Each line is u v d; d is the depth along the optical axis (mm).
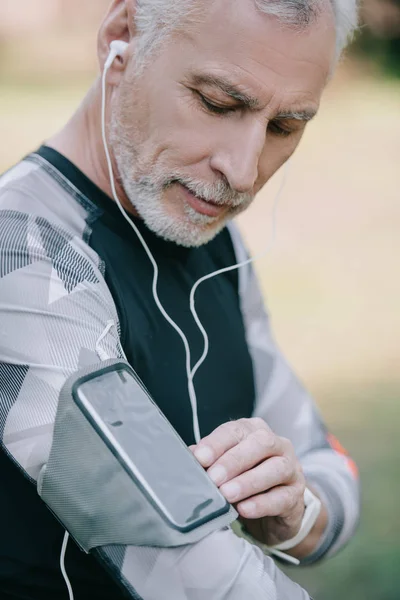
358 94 10258
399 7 11055
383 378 4219
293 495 1061
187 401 1225
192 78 1089
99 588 1108
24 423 960
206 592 920
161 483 905
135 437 917
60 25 12242
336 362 4395
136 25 1153
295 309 5051
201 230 1185
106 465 904
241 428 1041
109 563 917
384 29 11117
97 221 1192
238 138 1104
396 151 8492
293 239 6219
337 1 1116
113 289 1152
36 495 1076
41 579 1089
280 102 1098
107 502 908
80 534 935
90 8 12258
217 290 1370
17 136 8367
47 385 964
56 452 928
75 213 1178
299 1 1063
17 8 12188
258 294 1476
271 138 1178
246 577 932
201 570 918
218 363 1310
